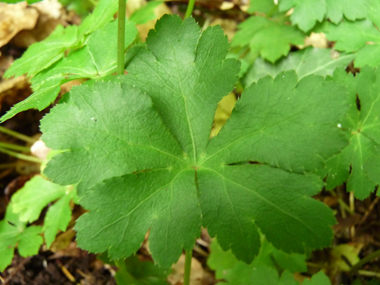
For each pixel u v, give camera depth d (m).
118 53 0.09
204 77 0.09
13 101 0.16
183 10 0.18
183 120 0.09
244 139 0.09
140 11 0.15
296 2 0.13
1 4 0.16
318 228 0.08
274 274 0.10
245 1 0.18
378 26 0.13
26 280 0.13
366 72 0.11
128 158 0.08
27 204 0.13
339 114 0.08
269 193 0.08
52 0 0.17
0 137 0.16
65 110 0.08
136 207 0.08
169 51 0.09
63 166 0.08
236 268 0.12
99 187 0.08
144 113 0.09
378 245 0.14
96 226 0.08
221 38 0.09
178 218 0.08
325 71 0.14
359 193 0.10
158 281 0.13
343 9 0.13
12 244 0.13
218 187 0.08
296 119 0.08
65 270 0.14
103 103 0.08
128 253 0.08
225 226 0.08
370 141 0.10
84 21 0.12
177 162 0.09
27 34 0.16
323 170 0.10
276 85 0.09
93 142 0.08
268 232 0.08
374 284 0.12
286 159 0.08
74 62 0.10
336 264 0.13
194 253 0.14
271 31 0.15
